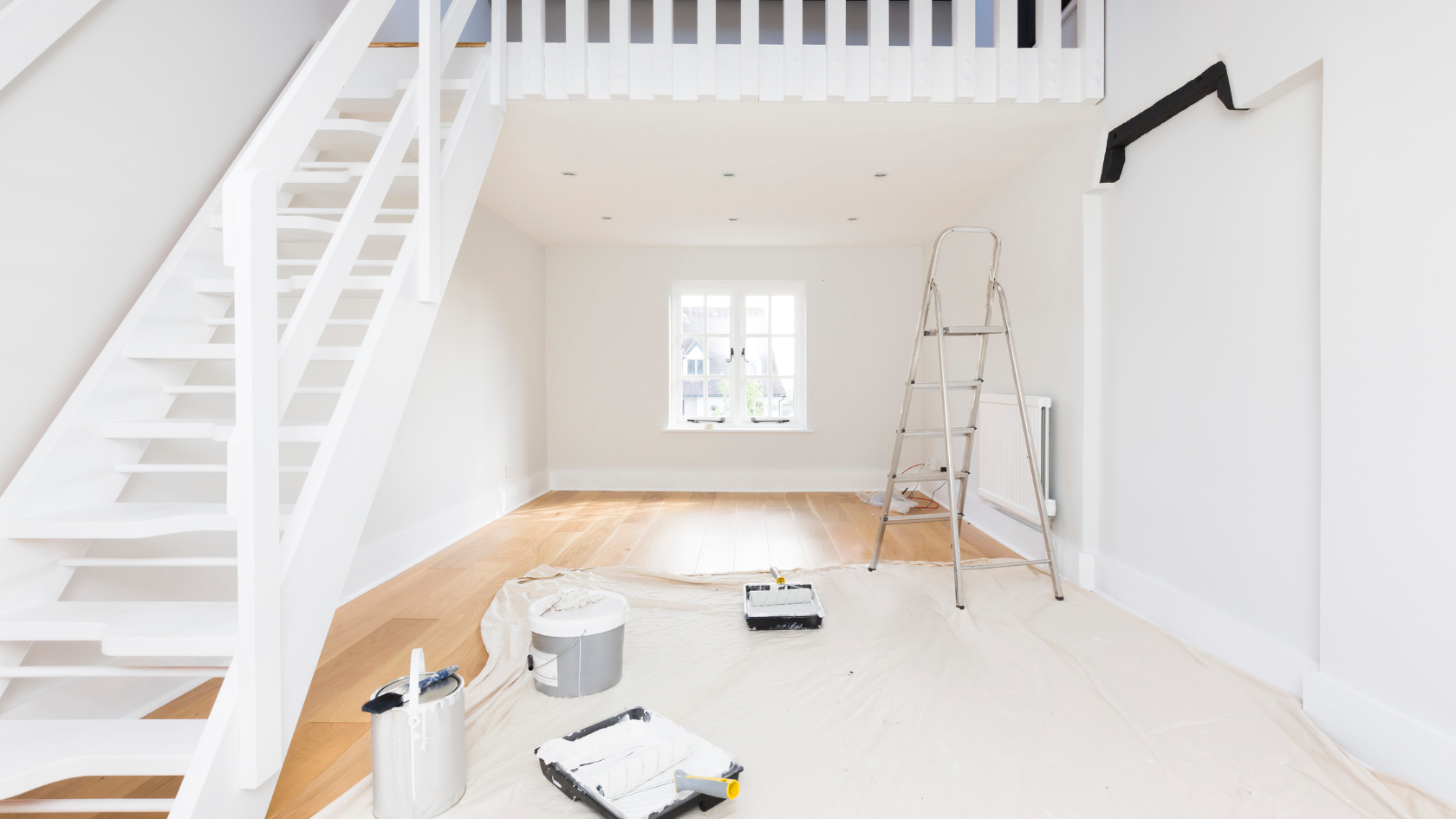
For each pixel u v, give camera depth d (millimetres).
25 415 1685
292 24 2834
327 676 2195
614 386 5969
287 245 2801
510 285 5043
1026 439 2834
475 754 1680
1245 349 2082
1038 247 3447
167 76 2150
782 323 6051
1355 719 1618
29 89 1692
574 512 4957
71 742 1290
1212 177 2223
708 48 2797
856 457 5926
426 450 3771
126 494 1950
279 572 1354
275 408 1306
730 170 3766
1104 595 2873
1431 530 1458
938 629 2469
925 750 1666
